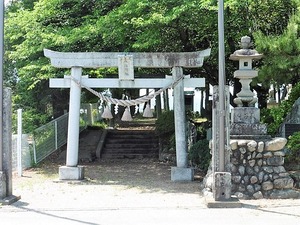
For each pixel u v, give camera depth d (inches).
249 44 390.0
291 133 482.6
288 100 565.9
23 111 607.8
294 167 405.4
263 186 355.3
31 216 298.2
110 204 337.1
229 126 355.3
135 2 448.5
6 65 694.5
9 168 343.0
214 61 580.1
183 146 458.3
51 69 532.1
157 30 477.4
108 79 462.6
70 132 461.1
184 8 430.9
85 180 458.9
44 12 529.0
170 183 442.0
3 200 331.9
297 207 318.7
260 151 360.5
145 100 458.0
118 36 489.1
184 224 272.8
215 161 336.8
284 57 389.7
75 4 559.8
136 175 503.2
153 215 298.5
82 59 458.9
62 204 337.4
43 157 604.7
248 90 386.3
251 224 270.8
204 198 348.2
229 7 457.7
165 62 456.1
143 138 743.1
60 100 701.9
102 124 898.1
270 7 507.2
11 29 561.3
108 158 666.8
